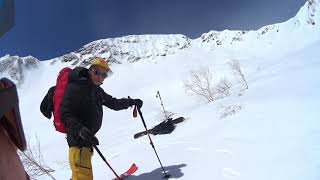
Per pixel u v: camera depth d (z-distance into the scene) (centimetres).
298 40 16712
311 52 2217
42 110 425
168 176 461
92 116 422
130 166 545
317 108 629
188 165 484
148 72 18812
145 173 493
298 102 702
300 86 914
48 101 421
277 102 732
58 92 410
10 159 184
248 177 407
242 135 563
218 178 422
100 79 418
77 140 416
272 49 18588
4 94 168
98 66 413
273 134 535
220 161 468
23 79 19000
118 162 583
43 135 3612
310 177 374
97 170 570
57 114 409
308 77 1029
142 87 14738
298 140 487
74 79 410
